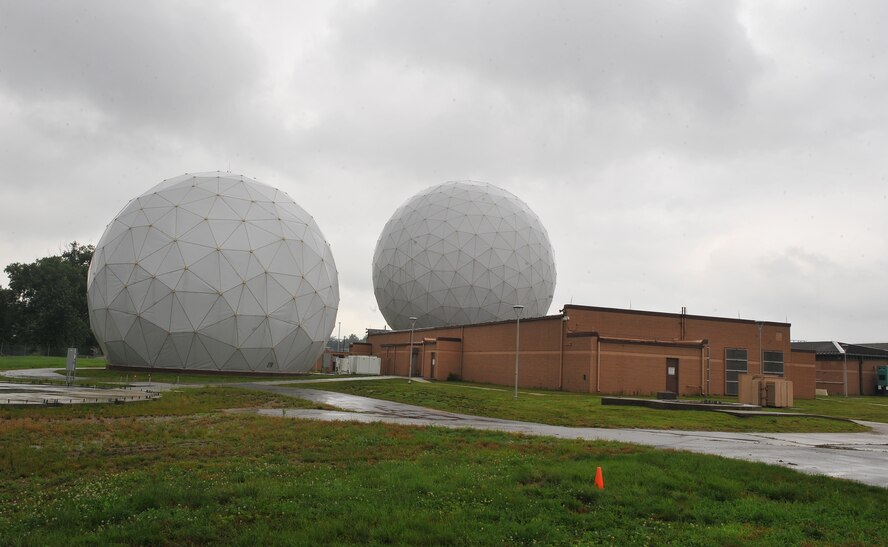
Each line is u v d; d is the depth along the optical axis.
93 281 44.22
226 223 43.56
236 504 8.53
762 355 43.84
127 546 6.82
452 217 64.25
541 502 9.01
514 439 15.62
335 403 25.36
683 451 14.19
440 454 12.90
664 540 7.64
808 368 45.56
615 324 40.16
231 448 13.20
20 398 21.67
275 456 12.38
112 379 35.66
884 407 36.53
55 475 10.47
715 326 42.78
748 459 14.03
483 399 28.58
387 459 12.34
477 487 9.72
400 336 62.41
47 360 61.16
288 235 45.78
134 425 16.22
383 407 24.61
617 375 37.06
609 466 11.48
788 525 8.50
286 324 44.16
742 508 9.20
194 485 9.54
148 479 10.02
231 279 42.12
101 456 12.09
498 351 45.47
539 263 65.75
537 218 70.12
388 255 67.56
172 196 44.56
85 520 7.79
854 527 8.49
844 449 17.30
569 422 21.91
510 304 63.09
